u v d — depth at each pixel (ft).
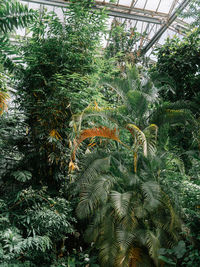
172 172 14.69
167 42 22.57
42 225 12.39
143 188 11.66
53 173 15.76
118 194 11.76
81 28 16.78
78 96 15.51
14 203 13.37
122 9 26.00
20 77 15.56
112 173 13.65
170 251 10.85
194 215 12.14
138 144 12.37
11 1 10.27
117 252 11.48
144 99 14.28
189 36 21.02
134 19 26.81
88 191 12.09
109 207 12.63
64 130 15.78
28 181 15.37
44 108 15.34
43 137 15.57
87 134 13.42
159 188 11.68
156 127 12.54
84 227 16.17
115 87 15.19
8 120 14.37
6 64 11.99
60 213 13.20
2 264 10.11
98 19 17.24
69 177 15.71
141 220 12.28
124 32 27.55
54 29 16.51
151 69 22.79
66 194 15.62
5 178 15.07
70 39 15.94
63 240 14.33
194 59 20.24
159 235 11.93
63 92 15.07
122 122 13.70
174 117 13.80
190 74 20.49
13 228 11.75
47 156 15.62
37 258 12.50
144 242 11.30
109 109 13.66
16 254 10.98
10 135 15.39
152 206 10.95
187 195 13.64
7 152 14.74
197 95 18.30
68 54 15.93
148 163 13.61
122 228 11.59
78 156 16.26
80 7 16.40
